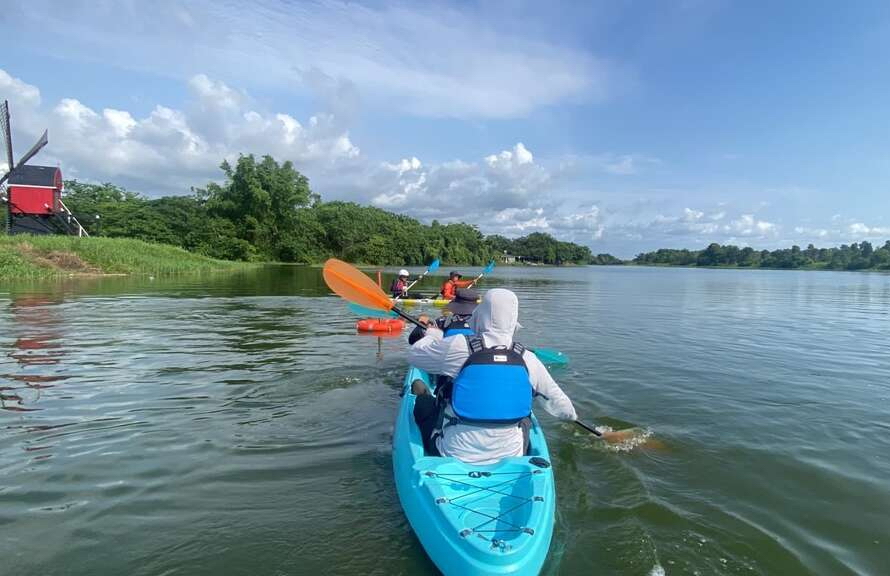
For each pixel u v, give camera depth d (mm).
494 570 2377
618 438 4516
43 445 4125
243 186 47625
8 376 6055
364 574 2645
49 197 32969
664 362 7566
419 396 3953
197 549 2834
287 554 2801
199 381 5953
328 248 57094
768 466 4000
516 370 3111
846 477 3842
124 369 6426
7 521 3057
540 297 19328
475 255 78812
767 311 15477
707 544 2967
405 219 77438
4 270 18234
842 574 2729
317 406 5176
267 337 8750
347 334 9141
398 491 3322
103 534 2951
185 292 16109
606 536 3023
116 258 22953
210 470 3752
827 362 7836
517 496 2896
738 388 6188
